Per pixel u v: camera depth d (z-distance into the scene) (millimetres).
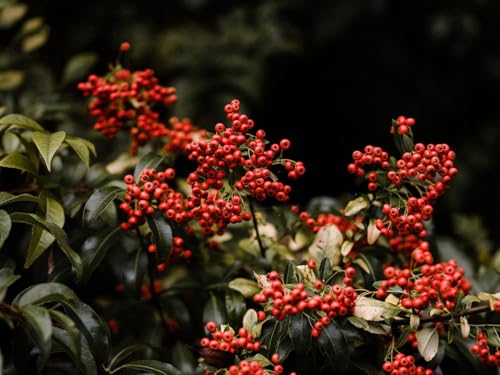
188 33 2270
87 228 1287
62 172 1387
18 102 1523
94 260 1300
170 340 1403
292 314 1217
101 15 2406
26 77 1661
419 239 1340
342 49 2529
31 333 1186
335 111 2570
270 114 2562
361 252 1339
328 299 1221
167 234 1271
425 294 1223
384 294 1247
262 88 2207
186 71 2203
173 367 1269
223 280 1364
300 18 2518
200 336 1408
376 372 1267
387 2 2357
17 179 1374
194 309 1412
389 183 1300
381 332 1240
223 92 2156
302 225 1382
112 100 1394
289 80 2547
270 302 1248
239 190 1273
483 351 1234
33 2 2348
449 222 2406
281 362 1246
